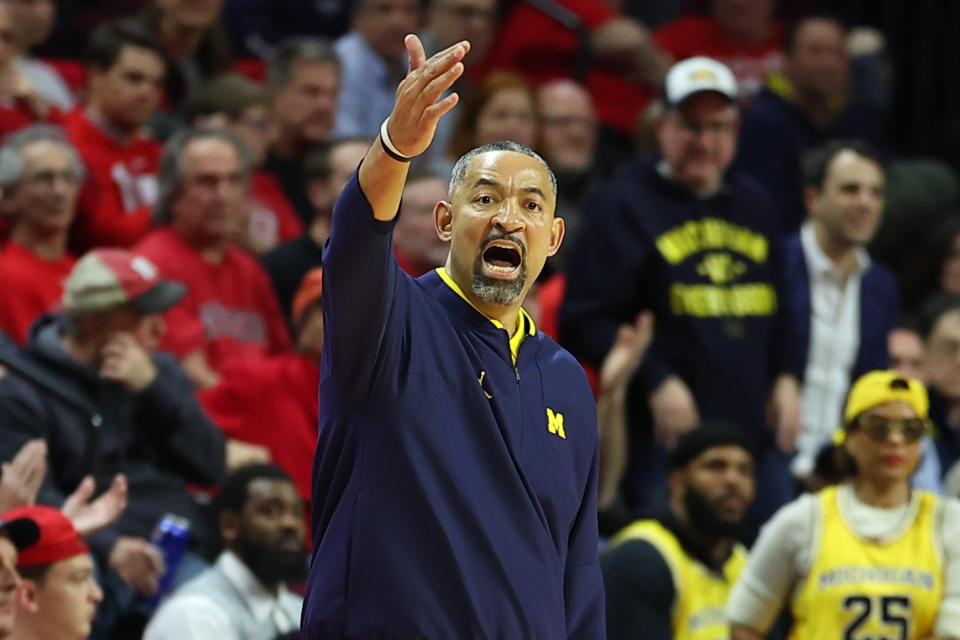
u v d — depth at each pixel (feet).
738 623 66.80
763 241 83.30
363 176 40.27
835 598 65.31
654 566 67.87
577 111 102.17
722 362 80.69
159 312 73.87
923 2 133.90
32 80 100.17
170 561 69.82
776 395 82.99
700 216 82.33
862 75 126.52
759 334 82.07
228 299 84.48
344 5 120.37
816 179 89.81
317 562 42.19
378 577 41.11
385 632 40.86
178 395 74.84
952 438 91.40
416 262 83.66
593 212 82.58
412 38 40.16
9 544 55.16
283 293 87.71
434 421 42.01
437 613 40.98
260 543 66.80
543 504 43.55
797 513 66.74
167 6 104.58
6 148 82.28
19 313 80.12
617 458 78.74
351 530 41.63
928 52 133.69
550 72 115.75
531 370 44.73
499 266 42.98
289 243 88.84
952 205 108.99
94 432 69.87
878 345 89.92
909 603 65.10
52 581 56.08
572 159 101.60
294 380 79.05
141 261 74.28
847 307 89.35
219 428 76.48
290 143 98.37
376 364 41.65
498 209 42.83
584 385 45.88
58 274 82.17
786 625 69.97
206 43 107.14
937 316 92.63
